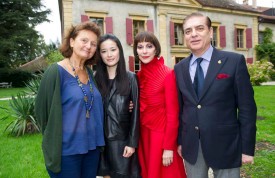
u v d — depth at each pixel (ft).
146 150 9.86
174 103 8.92
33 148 19.48
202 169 8.45
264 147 17.31
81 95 8.08
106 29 58.49
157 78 9.58
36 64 116.06
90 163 8.66
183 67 8.54
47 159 7.75
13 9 99.40
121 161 9.34
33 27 103.60
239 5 81.61
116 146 9.31
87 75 8.84
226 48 76.48
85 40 8.30
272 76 77.56
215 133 7.87
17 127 23.44
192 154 8.30
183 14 68.44
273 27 93.66
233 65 7.78
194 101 8.14
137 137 9.45
